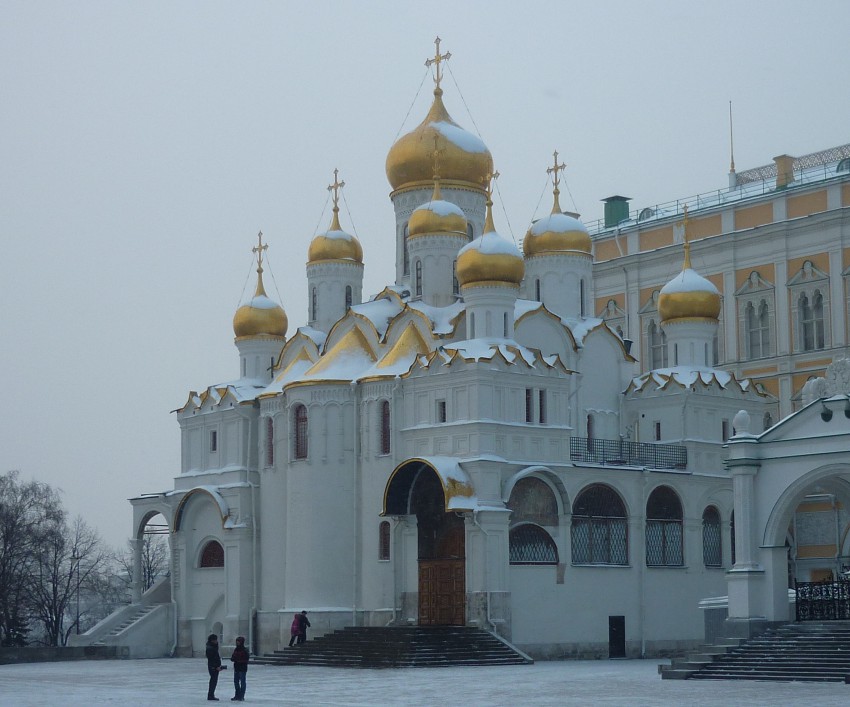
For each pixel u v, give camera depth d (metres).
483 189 77.44
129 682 52.06
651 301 89.88
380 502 67.50
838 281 78.81
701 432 73.12
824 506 76.50
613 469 67.94
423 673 53.84
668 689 42.47
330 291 78.62
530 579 64.25
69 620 144.25
